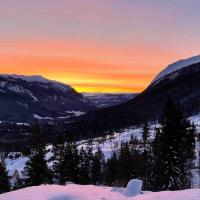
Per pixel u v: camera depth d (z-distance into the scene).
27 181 50.00
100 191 17.08
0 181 52.97
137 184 16.94
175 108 37.84
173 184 36.94
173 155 37.00
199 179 57.06
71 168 52.50
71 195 15.86
